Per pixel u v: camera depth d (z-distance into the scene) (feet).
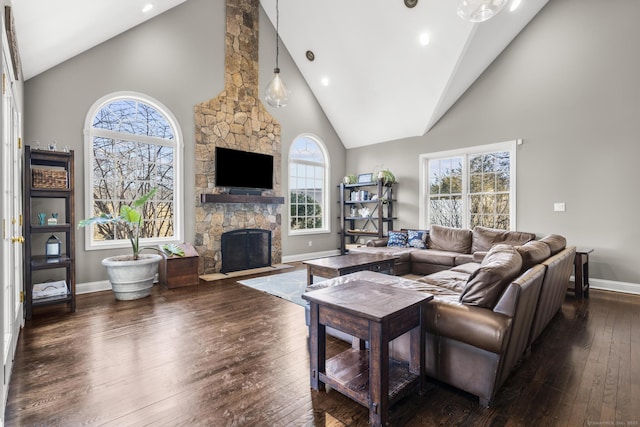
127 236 14.82
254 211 18.80
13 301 7.85
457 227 18.90
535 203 15.58
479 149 17.47
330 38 18.21
